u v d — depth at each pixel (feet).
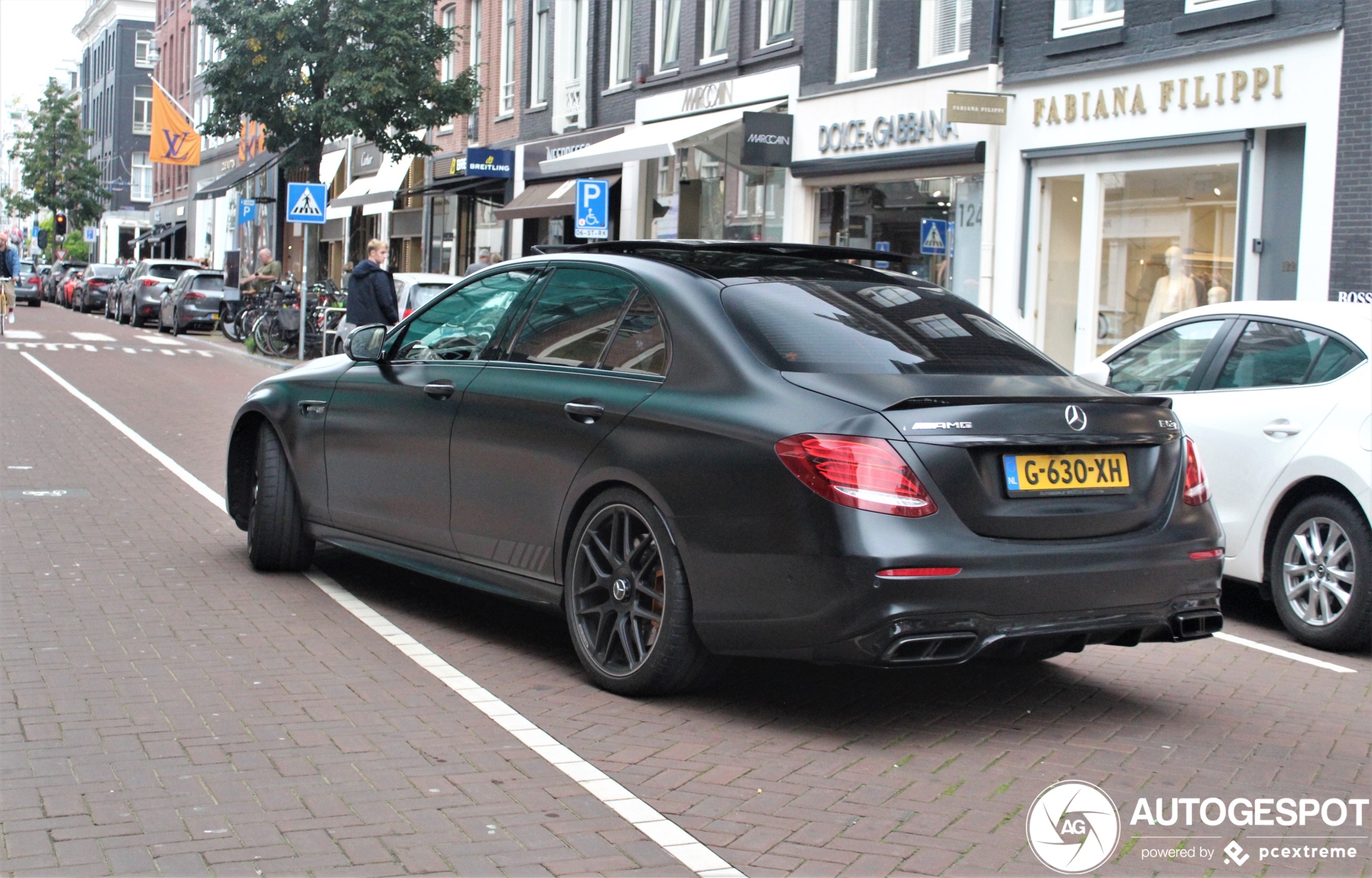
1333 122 41.09
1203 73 45.39
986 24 54.29
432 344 22.03
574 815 13.61
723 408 16.65
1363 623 21.89
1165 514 17.06
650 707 17.52
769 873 12.34
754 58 71.26
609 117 88.69
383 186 120.16
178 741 15.51
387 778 14.52
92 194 259.19
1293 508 23.41
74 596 22.70
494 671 19.03
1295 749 16.83
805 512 15.53
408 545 21.70
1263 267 43.93
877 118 60.75
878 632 15.17
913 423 15.61
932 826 13.67
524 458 19.12
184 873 11.93
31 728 15.81
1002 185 53.93
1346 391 22.84
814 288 18.63
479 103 102.99
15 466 37.73
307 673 18.56
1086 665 20.85
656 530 17.06
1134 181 48.65
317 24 91.20
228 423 50.75
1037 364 18.10
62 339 102.42
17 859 12.12
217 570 25.26
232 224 189.16
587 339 19.13
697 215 77.77
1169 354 26.55
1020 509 15.92
